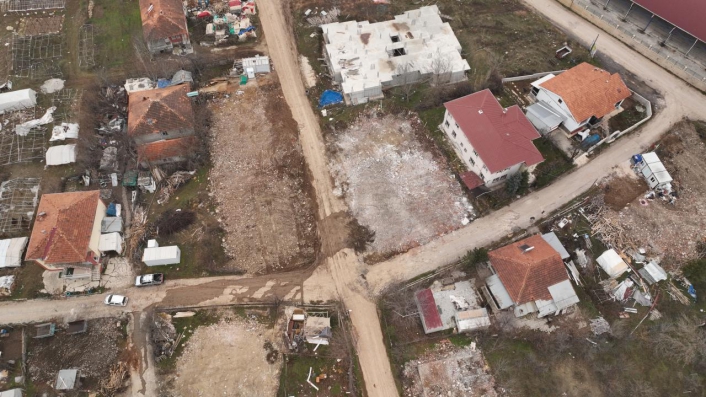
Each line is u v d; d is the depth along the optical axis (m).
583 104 60.41
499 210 56.88
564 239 54.50
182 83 68.06
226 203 58.06
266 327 49.41
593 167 59.88
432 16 75.56
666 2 70.38
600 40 74.44
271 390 45.94
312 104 67.69
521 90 68.12
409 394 45.97
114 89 69.06
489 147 55.41
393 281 52.16
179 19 72.25
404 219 56.50
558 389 45.66
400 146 62.97
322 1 81.00
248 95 68.62
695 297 50.47
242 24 76.62
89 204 53.03
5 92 67.19
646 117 63.81
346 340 48.47
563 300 48.22
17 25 76.06
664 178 56.72
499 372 46.56
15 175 59.38
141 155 60.12
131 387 46.12
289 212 57.47
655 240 54.22
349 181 59.91
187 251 54.38
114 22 77.25
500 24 77.12
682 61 69.56
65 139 62.22
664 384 45.56
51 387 46.25
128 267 53.19
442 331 49.25
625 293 50.59
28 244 52.44
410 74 68.06
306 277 52.75
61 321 49.69
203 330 49.22
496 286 49.59
